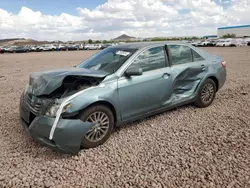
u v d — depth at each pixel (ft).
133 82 13.38
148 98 14.12
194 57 17.07
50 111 11.22
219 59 18.83
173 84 15.34
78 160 11.03
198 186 8.80
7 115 17.60
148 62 14.47
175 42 16.34
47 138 11.11
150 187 8.87
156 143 12.42
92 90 11.98
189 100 16.52
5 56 114.21
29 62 72.13
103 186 9.09
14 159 11.25
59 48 187.11
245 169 9.61
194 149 11.50
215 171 9.61
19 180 9.59
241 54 75.20
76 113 11.33
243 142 11.85
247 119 14.99
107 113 12.43
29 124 12.69
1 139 13.46
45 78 12.32
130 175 9.69
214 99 19.76
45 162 10.93
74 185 9.21
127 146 12.23
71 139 10.94
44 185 9.27
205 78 17.13
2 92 26.22
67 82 12.78
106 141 12.78
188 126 14.48
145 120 15.64
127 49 15.01
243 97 20.08
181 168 9.98
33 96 12.51
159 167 10.14
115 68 13.55
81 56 98.53
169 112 16.93
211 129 13.80
